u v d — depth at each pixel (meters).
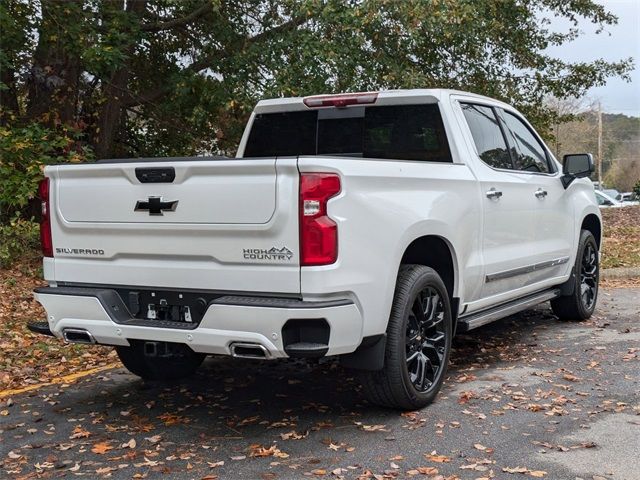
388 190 4.53
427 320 4.95
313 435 4.47
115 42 11.96
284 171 4.00
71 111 12.98
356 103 5.96
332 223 4.02
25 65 12.64
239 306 4.02
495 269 5.81
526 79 16.22
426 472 3.84
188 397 5.37
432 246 5.25
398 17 11.29
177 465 4.05
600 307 8.81
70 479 3.90
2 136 10.47
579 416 4.74
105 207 4.51
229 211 4.12
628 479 3.75
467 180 5.45
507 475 3.80
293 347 4.02
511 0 13.92
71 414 5.02
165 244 4.35
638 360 6.17
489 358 6.35
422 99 5.73
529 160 6.84
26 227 10.66
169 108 13.52
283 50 11.98
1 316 8.24
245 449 4.27
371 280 4.28
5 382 5.84
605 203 31.81
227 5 12.98
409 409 4.85
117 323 4.44
